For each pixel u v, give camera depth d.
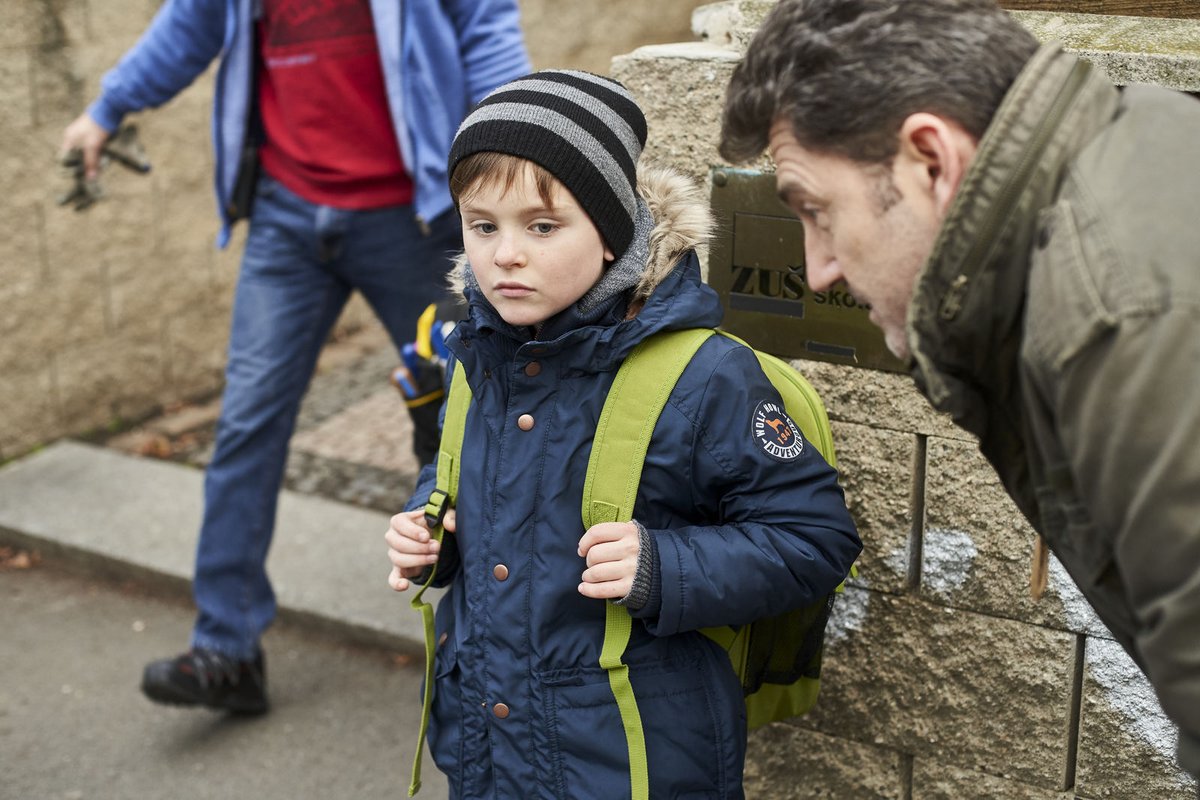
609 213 1.74
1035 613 2.20
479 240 1.77
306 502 4.33
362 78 3.10
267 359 3.21
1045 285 1.14
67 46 4.64
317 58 3.08
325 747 3.27
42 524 4.25
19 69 4.51
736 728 1.89
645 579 1.72
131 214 5.03
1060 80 1.20
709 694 1.86
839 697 2.41
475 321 1.83
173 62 3.28
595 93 1.77
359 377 5.46
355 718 3.39
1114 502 1.12
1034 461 1.31
